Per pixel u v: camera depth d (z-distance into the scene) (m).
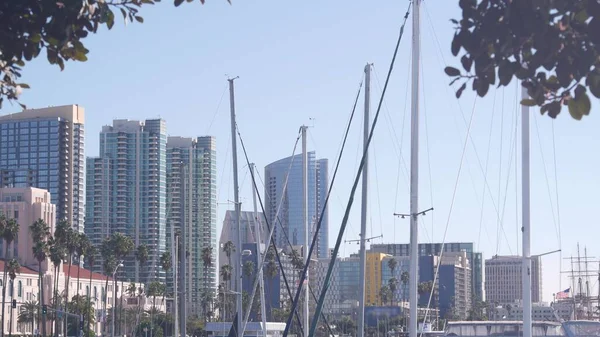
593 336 46.53
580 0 10.83
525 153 37.88
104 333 157.50
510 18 10.84
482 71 11.32
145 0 13.87
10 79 13.77
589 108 11.19
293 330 87.06
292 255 69.19
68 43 13.63
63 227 144.88
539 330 48.19
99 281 194.75
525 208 37.66
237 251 56.16
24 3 12.41
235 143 57.03
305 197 59.12
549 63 11.06
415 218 37.34
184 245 57.88
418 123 38.00
